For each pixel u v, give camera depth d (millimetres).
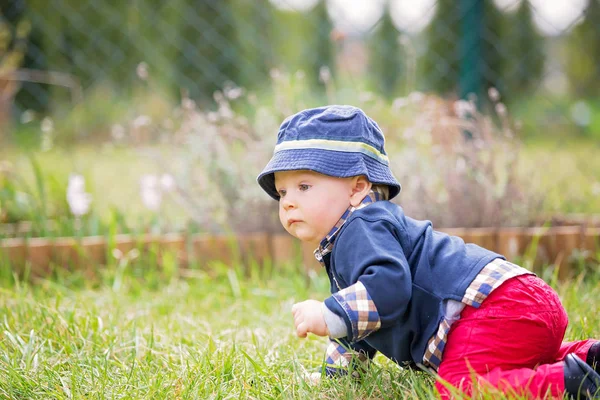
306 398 2055
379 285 1953
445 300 2035
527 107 10234
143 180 4344
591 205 4883
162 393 2109
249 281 3859
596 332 2600
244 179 4160
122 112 10195
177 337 2748
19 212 4586
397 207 2186
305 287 3768
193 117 4402
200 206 4230
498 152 4273
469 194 4059
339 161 2113
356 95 5480
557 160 6344
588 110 11469
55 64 11281
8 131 6316
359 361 2273
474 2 5094
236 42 11734
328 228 2145
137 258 4035
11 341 2566
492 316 2004
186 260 4059
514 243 3787
